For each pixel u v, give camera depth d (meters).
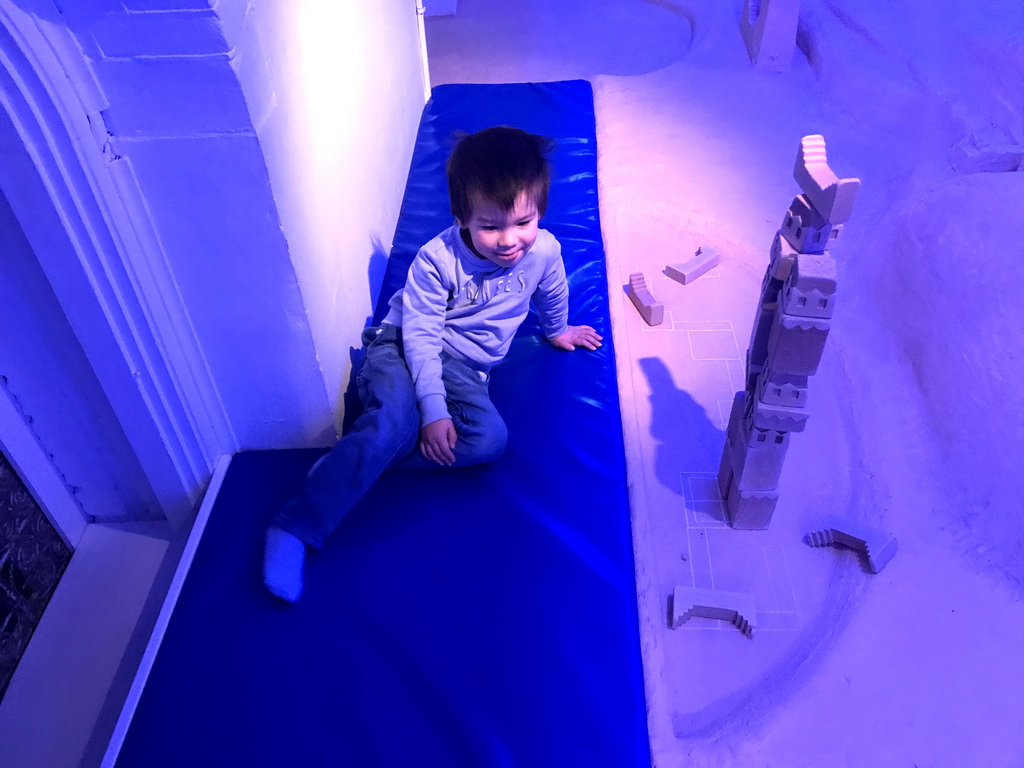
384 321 1.37
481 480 1.32
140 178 1.05
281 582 1.16
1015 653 1.23
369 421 1.22
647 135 2.45
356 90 1.51
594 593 1.17
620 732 1.03
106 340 1.12
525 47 3.02
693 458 1.53
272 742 1.02
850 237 2.04
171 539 1.40
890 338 1.77
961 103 2.26
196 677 1.09
